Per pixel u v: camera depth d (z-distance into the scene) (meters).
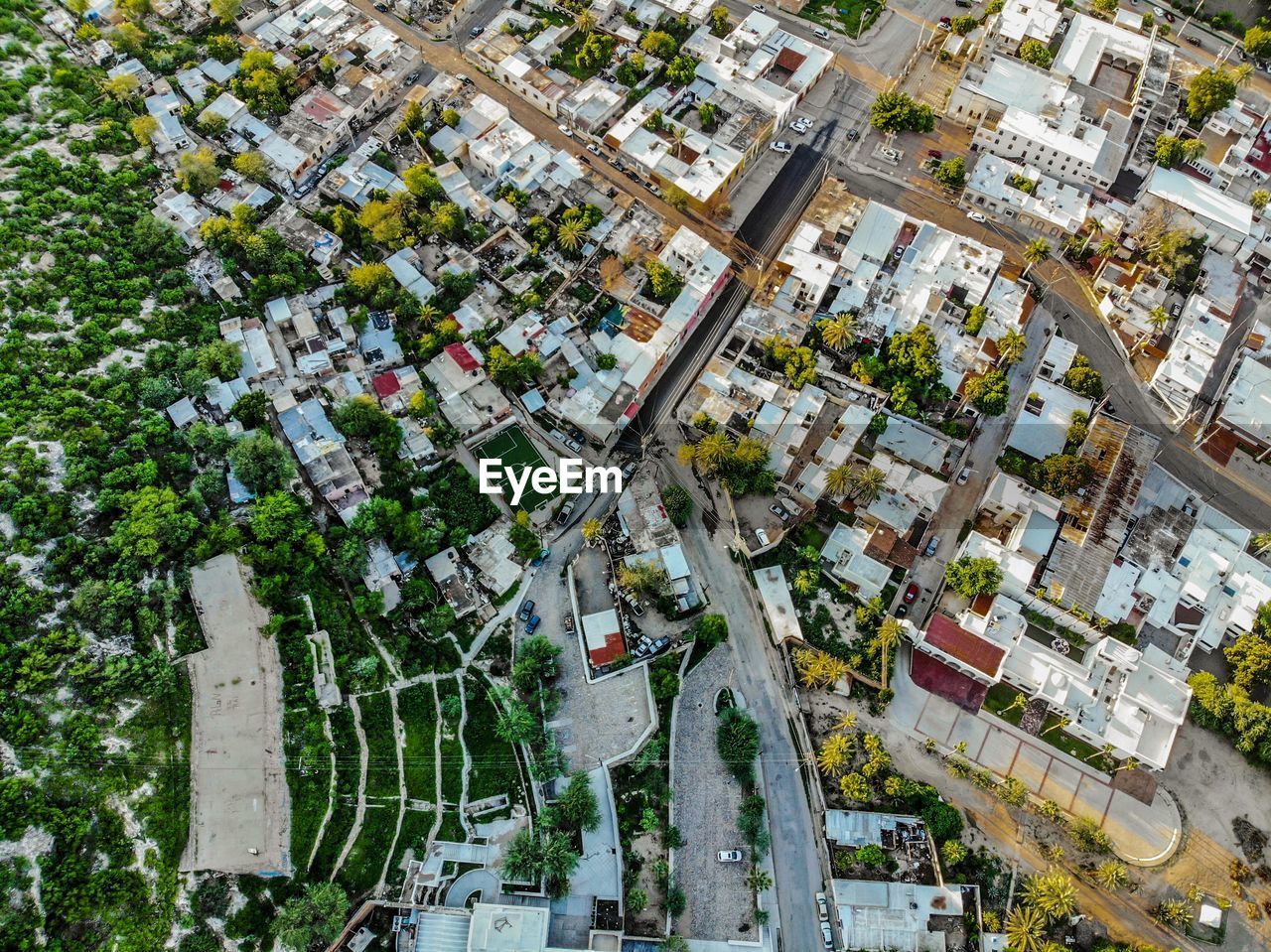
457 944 135.25
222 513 159.00
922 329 195.00
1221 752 163.25
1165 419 198.25
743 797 156.38
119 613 141.50
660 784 154.12
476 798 149.75
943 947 144.88
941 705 166.12
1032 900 145.50
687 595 172.62
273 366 182.38
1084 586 171.25
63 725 131.75
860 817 154.00
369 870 139.62
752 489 183.25
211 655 144.00
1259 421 190.25
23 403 158.62
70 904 121.25
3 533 143.00
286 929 128.38
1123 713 162.12
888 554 175.62
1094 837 151.12
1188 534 180.12
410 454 179.12
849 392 195.88
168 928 125.44
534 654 159.88
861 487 177.25
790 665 167.25
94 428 158.38
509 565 173.25
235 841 132.88
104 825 128.00
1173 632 172.38
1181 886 151.88
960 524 184.00
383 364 189.38
